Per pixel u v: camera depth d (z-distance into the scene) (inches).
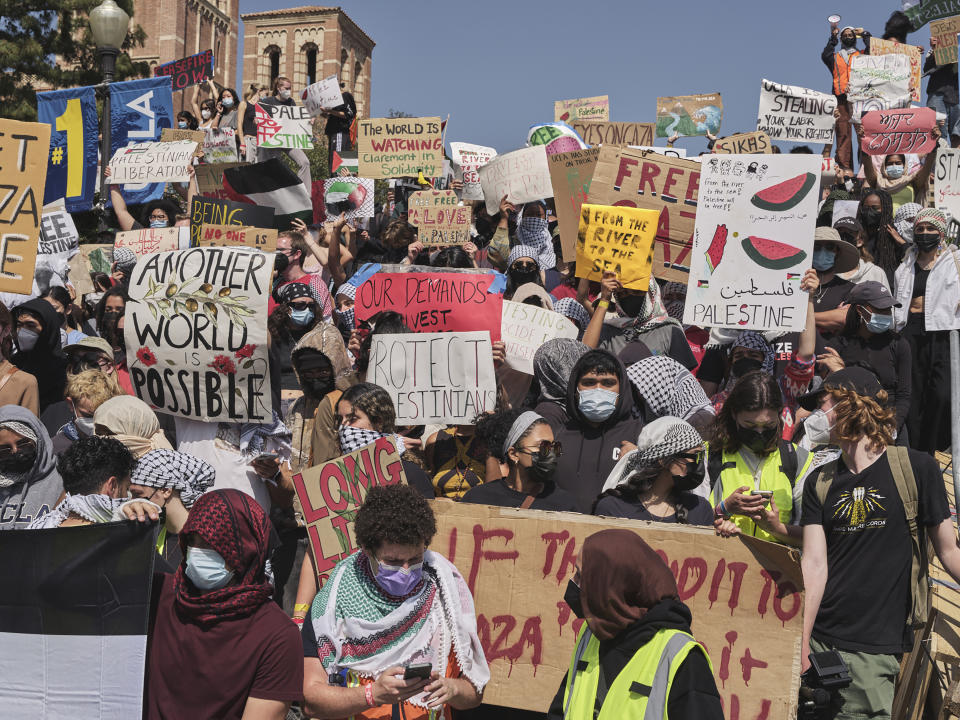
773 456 178.5
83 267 376.5
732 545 156.0
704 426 202.7
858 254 294.8
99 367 237.9
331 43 2984.7
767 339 251.8
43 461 173.2
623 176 273.0
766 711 151.6
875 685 166.2
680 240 269.6
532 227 387.5
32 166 233.1
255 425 211.2
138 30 1130.0
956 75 515.2
